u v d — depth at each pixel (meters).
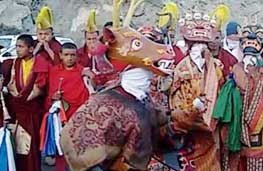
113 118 5.23
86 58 8.02
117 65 5.46
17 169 8.02
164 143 5.81
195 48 6.68
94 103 5.31
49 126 7.90
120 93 5.39
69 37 21.30
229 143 7.34
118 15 5.54
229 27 9.07
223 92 7.26
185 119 5.82
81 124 5.25
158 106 5.69
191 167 6.23
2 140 7.79
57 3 21.64
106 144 5.19
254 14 20.89
